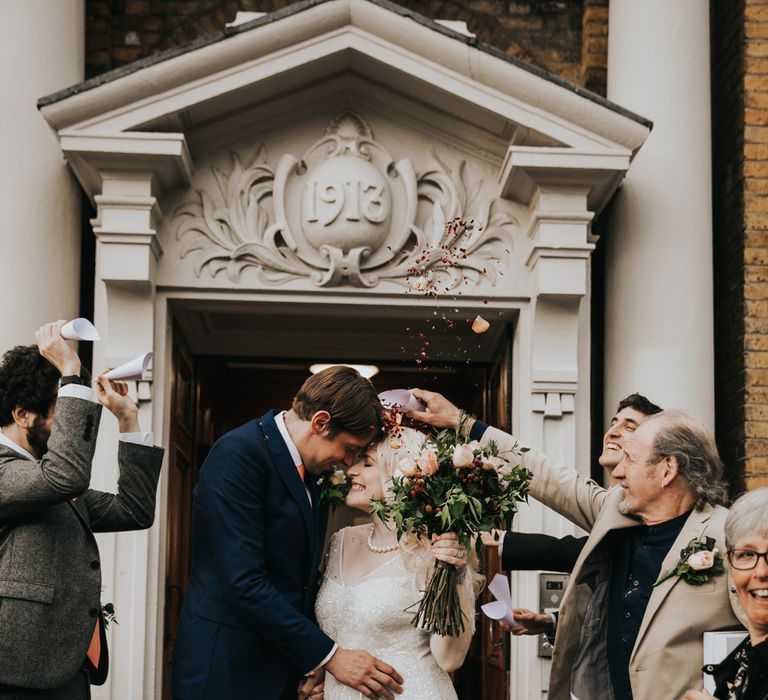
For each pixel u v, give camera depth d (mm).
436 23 4883
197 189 5141
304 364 6203
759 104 5609
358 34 4922
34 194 5227
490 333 5695
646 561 3387
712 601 3205
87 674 3391
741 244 5547
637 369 5234
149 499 3576
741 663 2789
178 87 4852
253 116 5109
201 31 6203
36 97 5320
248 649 3568
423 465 3480
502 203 5211
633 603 3371
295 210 5141
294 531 3645
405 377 6953
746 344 5457
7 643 3088
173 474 5453
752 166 5566
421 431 4309
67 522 3275
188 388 5902
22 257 5172
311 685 3660
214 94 4863
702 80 5508
